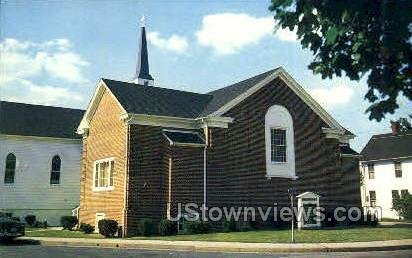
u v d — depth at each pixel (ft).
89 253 61.05
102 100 103.19
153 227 85.97
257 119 100.37
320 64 22.50
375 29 19.29
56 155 128.67
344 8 18.88
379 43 19.98
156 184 90.22
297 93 106.93
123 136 91.56
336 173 109.81
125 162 88.89
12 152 122.93
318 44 22.20
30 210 122.62
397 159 165.68
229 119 95.76
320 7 20.25
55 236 86.89
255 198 97.14
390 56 20.02
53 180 127.24
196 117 96.53
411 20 17.71
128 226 85.76
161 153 91.97
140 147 89.81
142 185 88.63
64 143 130.11
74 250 65.46
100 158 101.40
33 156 125.39
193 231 86.17
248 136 98.58
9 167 122.21
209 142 93.40
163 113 93.45
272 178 100.32
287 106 105.29
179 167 89.71
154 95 101.30
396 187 166.30
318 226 101.96
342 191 111.55
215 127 94.48
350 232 84.99
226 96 103.24
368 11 18.99
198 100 106.22
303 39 22.26
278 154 102.83
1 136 121.49
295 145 104.94
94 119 106.83
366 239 73.05
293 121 105.50
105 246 72.08
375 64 20.58
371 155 176.45
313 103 108.58
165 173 90.33
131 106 92.17
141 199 88.02
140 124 90.79
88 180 106.11
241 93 98.84
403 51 19.47
